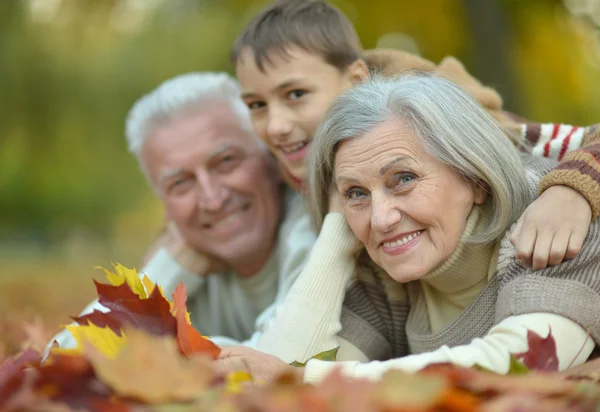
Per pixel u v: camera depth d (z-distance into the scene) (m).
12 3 12.82
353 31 3.67
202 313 4.07
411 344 2.81
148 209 23.22
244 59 3.49
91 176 18.69
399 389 1.56
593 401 1.66
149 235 26.03
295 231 3.54
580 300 2.20
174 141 3.72
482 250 2.58
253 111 3.57
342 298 2.86
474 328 2.61
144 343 1.72
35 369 1.85
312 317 2.78
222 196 3.70
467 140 2.49
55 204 22.27
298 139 3.44
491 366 2.06
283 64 3.39
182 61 13.05
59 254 20.34
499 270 2.46
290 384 1.74
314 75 3.41
